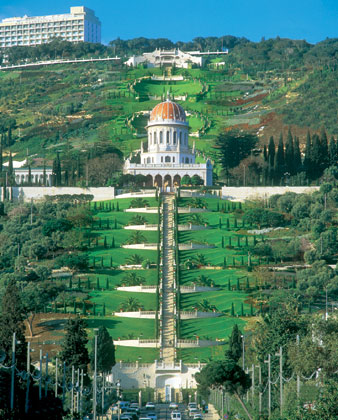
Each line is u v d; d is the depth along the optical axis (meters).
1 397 126.75
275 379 172.88
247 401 180.75
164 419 179.38
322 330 163.25
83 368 195.75
